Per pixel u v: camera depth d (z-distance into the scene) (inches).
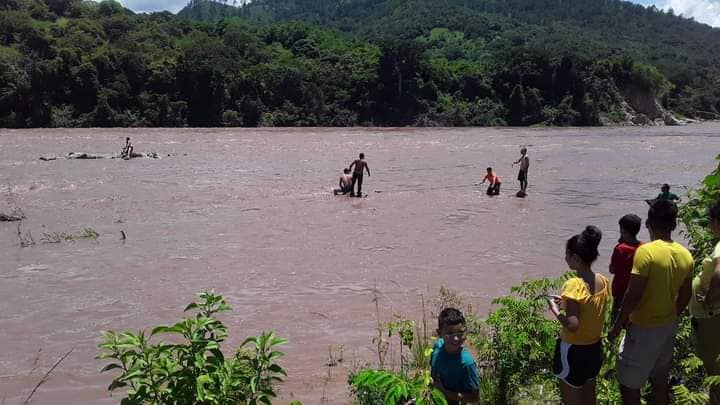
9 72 2851.9
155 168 1282.0
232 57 3659.0
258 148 1812.3
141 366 149.7
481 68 4035.4
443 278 502.0
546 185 1103.0
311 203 881.5
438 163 1451.8
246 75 3398.1
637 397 208.7
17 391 300.4
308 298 445.4
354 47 4254.4
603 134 2765.7
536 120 3789.4
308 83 3592.5
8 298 440.5
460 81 3895.2
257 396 161.2
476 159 1556.3
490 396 254.2
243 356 166.2
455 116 3659.0
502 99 3885.3
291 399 287.7
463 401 187.9
